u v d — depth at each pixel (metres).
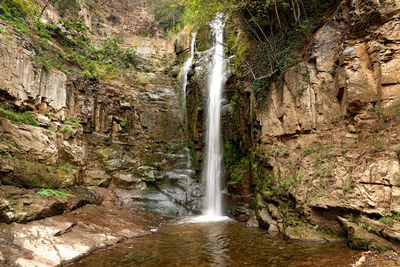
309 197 7.52
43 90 10.40
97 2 28.09
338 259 5.38
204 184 13.47
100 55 17.16
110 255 5.99
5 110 8.44
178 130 16.70
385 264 4.89
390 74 6.54
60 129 11.05
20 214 6.50
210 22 15.72
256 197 9.95
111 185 12.83
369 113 6.84
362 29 7.34
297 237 7.16
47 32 14.02
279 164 8.96
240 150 11.76
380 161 6.25
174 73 19.69
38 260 5.08
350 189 6.63
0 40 8.38
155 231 8.63
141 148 15.12
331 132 7.71
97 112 13.74
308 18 9.43
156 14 28.91
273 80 9.91
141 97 16.55
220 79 13.41
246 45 12.07
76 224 7.71
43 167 9.04
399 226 5.43
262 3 10.20
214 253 6.13
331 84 8.00
